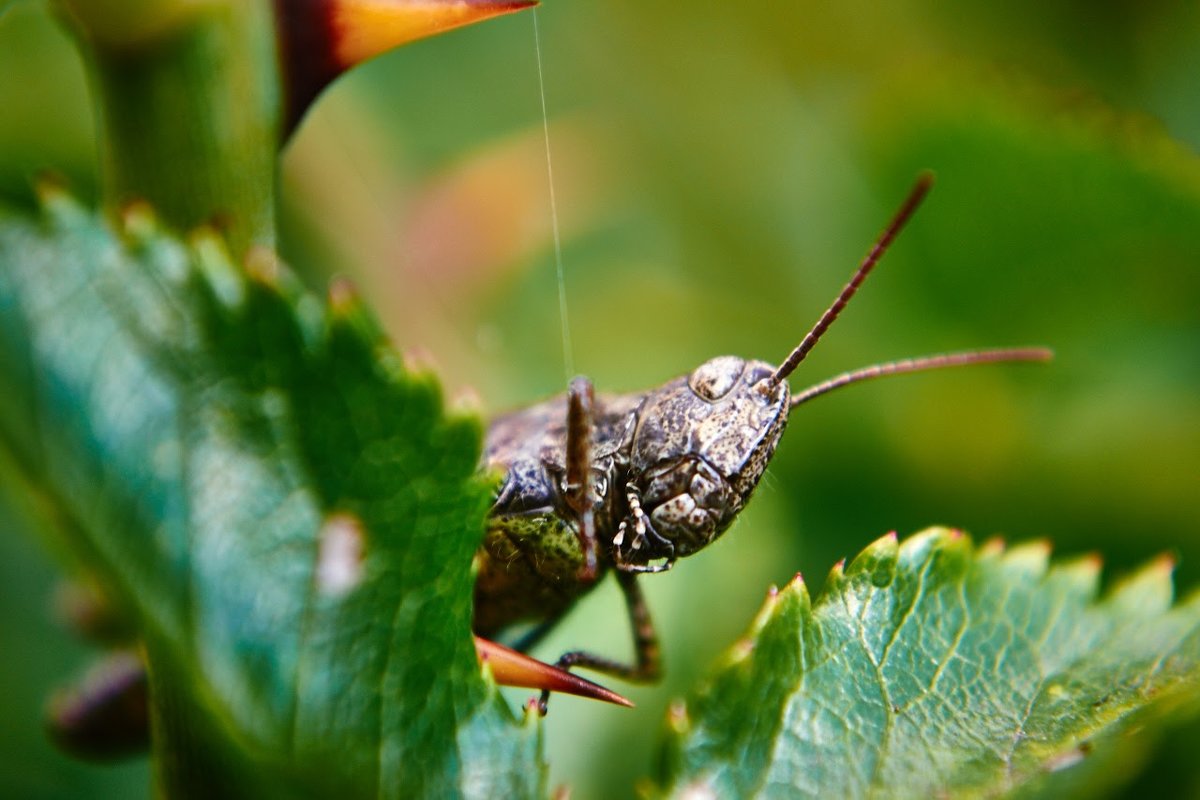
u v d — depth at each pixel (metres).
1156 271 0.07
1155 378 0.07
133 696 0.06
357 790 0.05
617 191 0.08
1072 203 0.07
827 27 0.08
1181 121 0.08
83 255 0.05
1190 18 0.08
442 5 0.05
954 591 0.06
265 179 0.05
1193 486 0.07
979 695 0.06
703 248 0.08
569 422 0.06
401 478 0.05
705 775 0.05
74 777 0.07
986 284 0.07
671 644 0.07
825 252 0.08
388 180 0.08
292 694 0.05
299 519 0.05
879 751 0.05
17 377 0.05
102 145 0.05
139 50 0.05
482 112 0.08
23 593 0.07
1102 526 0.07
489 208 0.08
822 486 0.07
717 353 0.08
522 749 0.05
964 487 0.07
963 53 0.08
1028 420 0.07
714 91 0.08
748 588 0.07
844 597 0.06
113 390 0.05
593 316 0.08
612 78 0.08
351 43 0.05
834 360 0.07
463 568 0.05
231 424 0.05
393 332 0.07
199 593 0.05
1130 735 0.05
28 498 0.05
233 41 0.05
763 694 0.05
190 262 0.05
